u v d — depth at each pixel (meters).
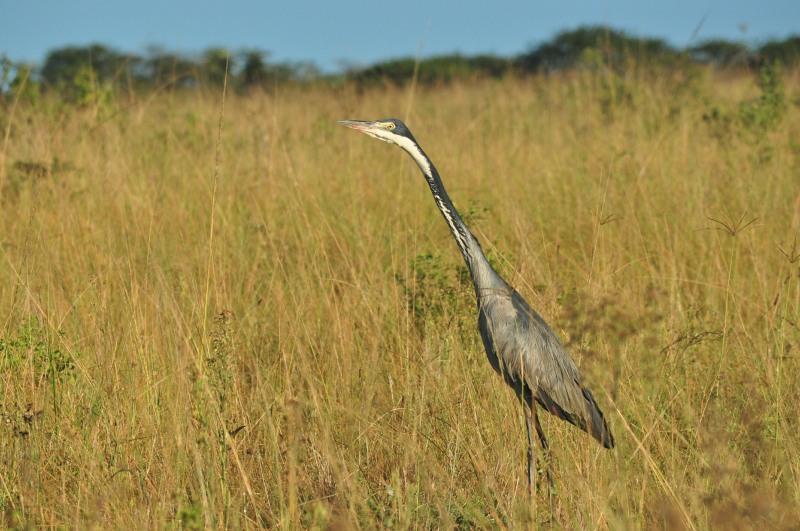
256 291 15.97
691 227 18.11
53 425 11.50
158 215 19.14
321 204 19.97
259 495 10.38
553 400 11.48
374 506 10.20
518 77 44.00
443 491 10.34
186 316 13.61
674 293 14.52
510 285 13.95
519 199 20.94
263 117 27.67
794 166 22.36
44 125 24.83
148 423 11.36
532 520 9.36
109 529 9.32
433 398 12.12
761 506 8.15
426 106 35.88
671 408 11.53
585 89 34.12
